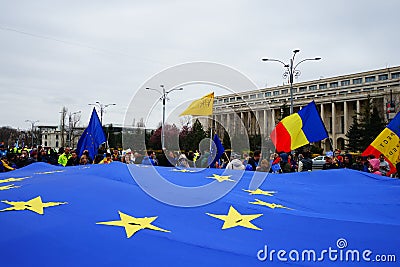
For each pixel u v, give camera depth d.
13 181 4.23
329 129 63.22
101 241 2.52
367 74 66.44
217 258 2.39
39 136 93.88
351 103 60.66
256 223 3.21
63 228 2.69
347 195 4.63
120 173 4.42
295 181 5.44
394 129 9.46
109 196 3.53
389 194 4.68
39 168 6.17
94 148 10.30
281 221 3.29
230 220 3.23
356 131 39.59
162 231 2.81
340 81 69.69
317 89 71.38
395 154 9.41
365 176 5.84
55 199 3.38
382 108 47.56
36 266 2.14
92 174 4.45
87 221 2.87
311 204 4.14
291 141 9.43
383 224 3.30
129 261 2.26
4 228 2.63
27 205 3.18
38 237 2.51
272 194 4.51
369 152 10.20
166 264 2.25
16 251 2.30
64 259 2.24
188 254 2.42
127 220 2.98
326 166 10.39
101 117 26.86
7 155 11.35
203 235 2.81
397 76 62.50
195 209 3.41
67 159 11.83
